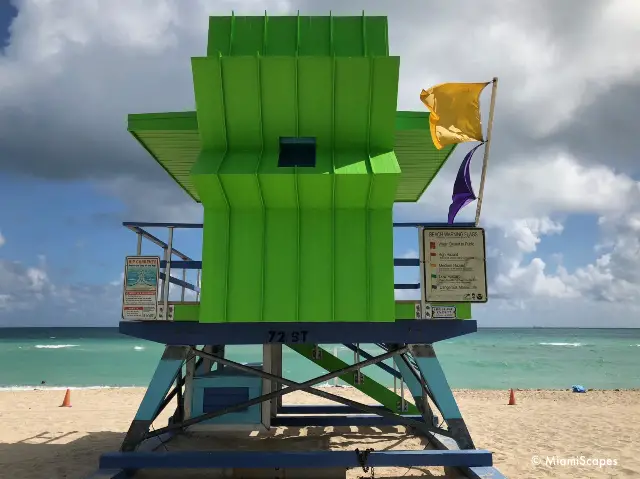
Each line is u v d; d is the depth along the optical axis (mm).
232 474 6836
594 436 10695
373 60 6410
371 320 6234
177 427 7070
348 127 6660
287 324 6535
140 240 6910
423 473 7117
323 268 6340
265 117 6613
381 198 6355
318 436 9719
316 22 6949
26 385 28938
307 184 6188
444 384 6504
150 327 6602
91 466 7648
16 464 7766
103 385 28938
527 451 9070
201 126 6625
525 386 30688
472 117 6895
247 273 6309
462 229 6457
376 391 10141
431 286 6355
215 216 6434
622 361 51344
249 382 8070
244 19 6977
